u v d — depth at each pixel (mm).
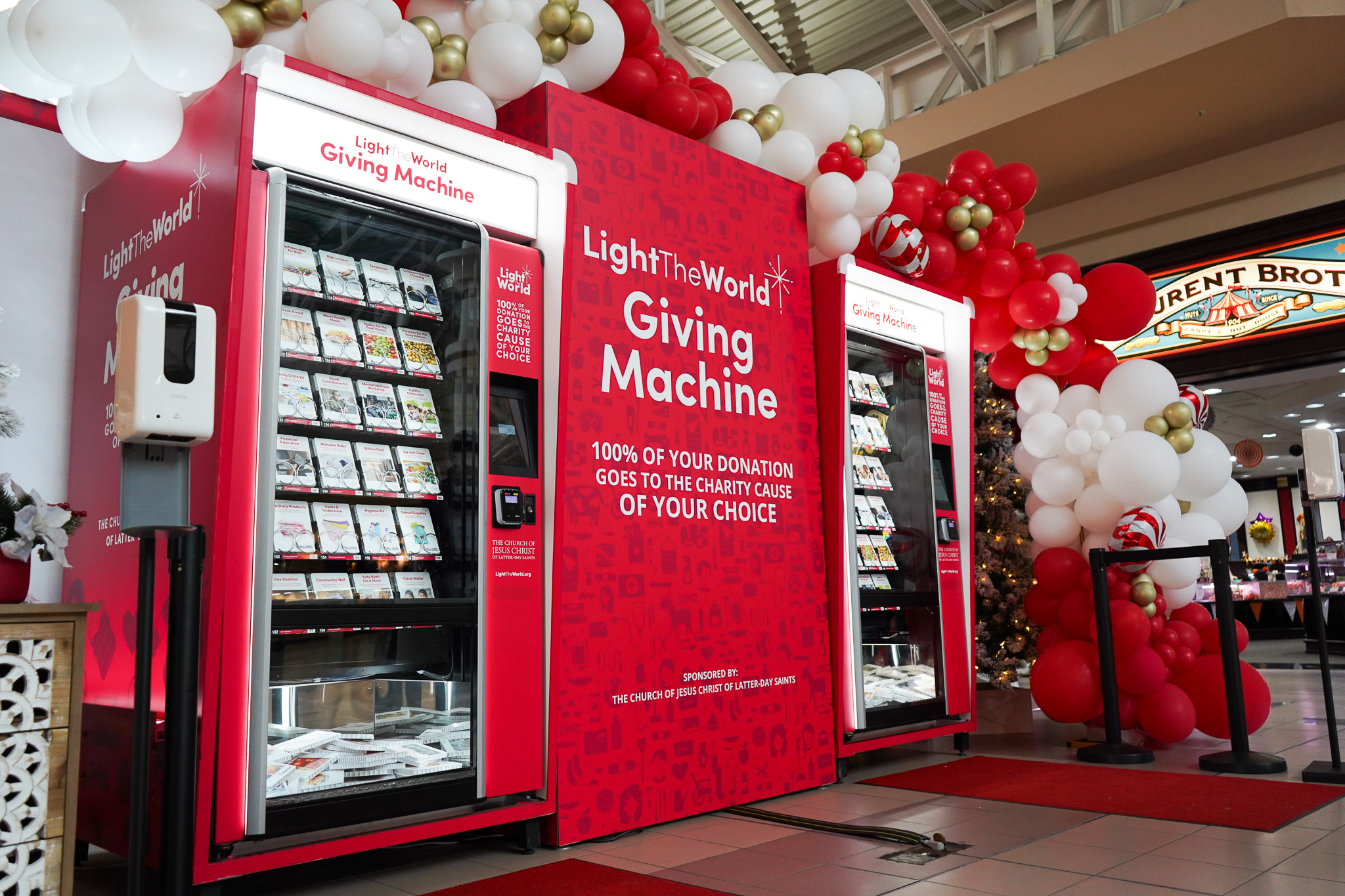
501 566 2963
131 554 2799
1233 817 3174
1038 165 9094
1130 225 9523
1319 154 8422
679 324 3625
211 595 2332
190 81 2484
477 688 2846
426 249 3049
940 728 4508
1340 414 14375
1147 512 4438
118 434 1823
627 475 3357
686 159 3748
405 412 2959
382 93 2768
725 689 3562
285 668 2645
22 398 3340
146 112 2559
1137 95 7883
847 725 4051
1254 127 8414
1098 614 4488
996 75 8945
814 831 3217
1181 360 9203
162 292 2826
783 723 3766
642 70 3736
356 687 2801
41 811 2027
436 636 2955
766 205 4078
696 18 9070
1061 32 8453
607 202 3428
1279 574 16188
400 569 2922
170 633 1821
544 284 3232
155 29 2393
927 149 8906
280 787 2482
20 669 2020
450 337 3062
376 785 2615
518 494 3027
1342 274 8344
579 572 3160
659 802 3281
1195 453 4637
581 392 3248
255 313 2514
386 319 3010
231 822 2320
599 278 3354
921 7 7941
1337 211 8406
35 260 3424
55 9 2299
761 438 3887
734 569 3680
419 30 3117
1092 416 4727
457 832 2785
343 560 2713
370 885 2650
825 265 4246
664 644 3383
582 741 3090
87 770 2852
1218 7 7215
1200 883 2479
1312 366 8734
